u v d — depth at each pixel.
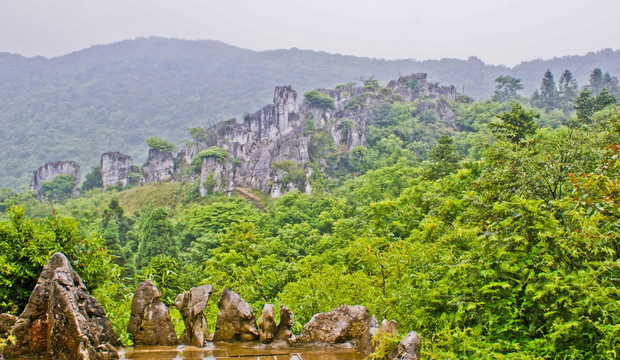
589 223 9.83
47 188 137.75
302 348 7.43
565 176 15.20
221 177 108.38
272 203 95.25
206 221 72.00
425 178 42.66
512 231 10.21
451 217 17.31
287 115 136.00
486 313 9.51
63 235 9.85
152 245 60.44
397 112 133.62
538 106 138.25
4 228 9.19
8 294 8.78
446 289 10.28
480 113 133.88
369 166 113.50
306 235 51.56
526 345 9.07
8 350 6.64
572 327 8.76
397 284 11.44
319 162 112.81
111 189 133.50
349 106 140.62
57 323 6.49
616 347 8.09
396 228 22.30
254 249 20.95
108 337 7.02
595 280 9.15
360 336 7.75
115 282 11.16
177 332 9.43
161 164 137.25
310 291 11.27
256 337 7.63
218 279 15.44
